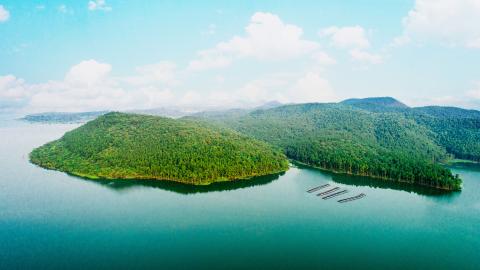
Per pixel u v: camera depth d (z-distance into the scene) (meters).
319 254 181.25
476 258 180.00
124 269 162.62
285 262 172.38
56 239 192.12
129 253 177.75
